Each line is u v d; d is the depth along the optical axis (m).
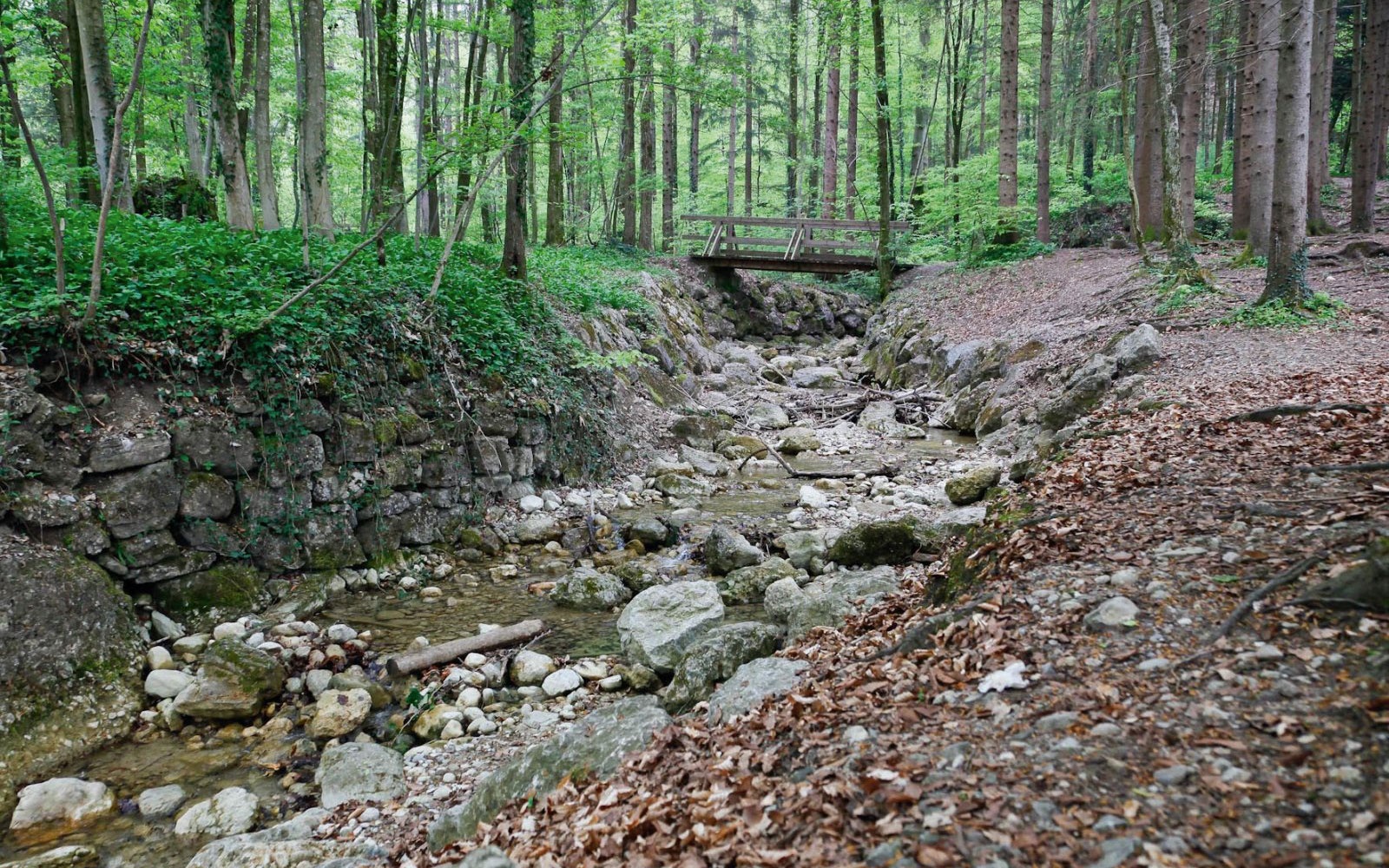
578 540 9.55
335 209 27.08
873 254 27.14
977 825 2.56
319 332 8.35
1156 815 2.46
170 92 13.84
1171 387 9.16
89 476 6.52
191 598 6.91
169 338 7.33
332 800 4.72
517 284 12.73
